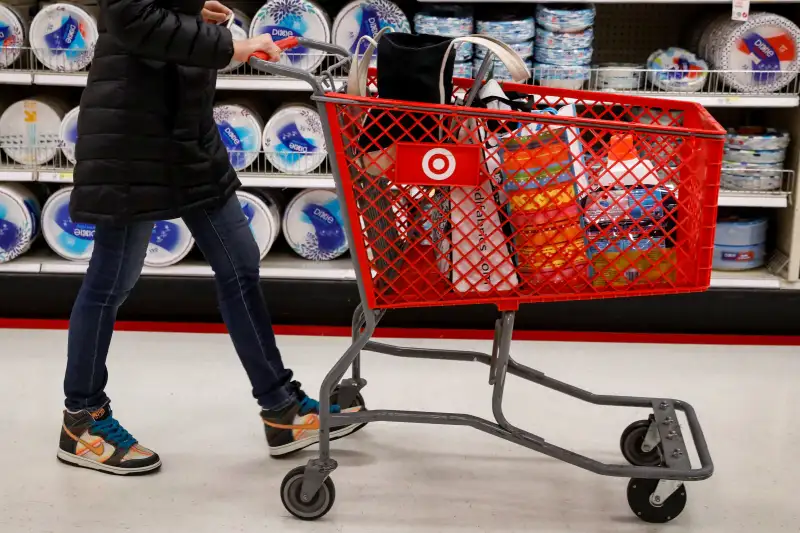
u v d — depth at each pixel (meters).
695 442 2.53
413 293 2.44
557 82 3.66
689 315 3.82
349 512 2.56
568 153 2.28
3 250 3.89
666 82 3.72
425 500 2.63
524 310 3.84
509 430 2.43
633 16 4.18
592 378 3.48
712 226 2.27
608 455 2.90
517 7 3.89
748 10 3.66
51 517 2.51
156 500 2.61
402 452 2.90
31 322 3.91
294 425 2.79
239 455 2.88
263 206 3.83
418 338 3.86
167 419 3.10
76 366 2.69
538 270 2.35
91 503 2.59
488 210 2.34
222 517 2.53
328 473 2.48
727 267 3.91
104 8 2.25
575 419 3.14
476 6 3.93
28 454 2.86
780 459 2.89
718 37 3.73
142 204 2.47
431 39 2.33
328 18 3.75
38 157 3.87
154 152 2.45
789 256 3.81
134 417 3.11
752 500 2.66
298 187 4.00
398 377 3.46
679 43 4.19
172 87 2.43
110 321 2.68
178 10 2.34
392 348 2.91
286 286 3.83
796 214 3.73
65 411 2.78
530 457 2.89
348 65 3.68
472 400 3.28
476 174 2.24
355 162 2.26
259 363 2.74
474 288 2.37
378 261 2.41
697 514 2.58
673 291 2.35
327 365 3.57
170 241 3.87
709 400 3.31
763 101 3.63
